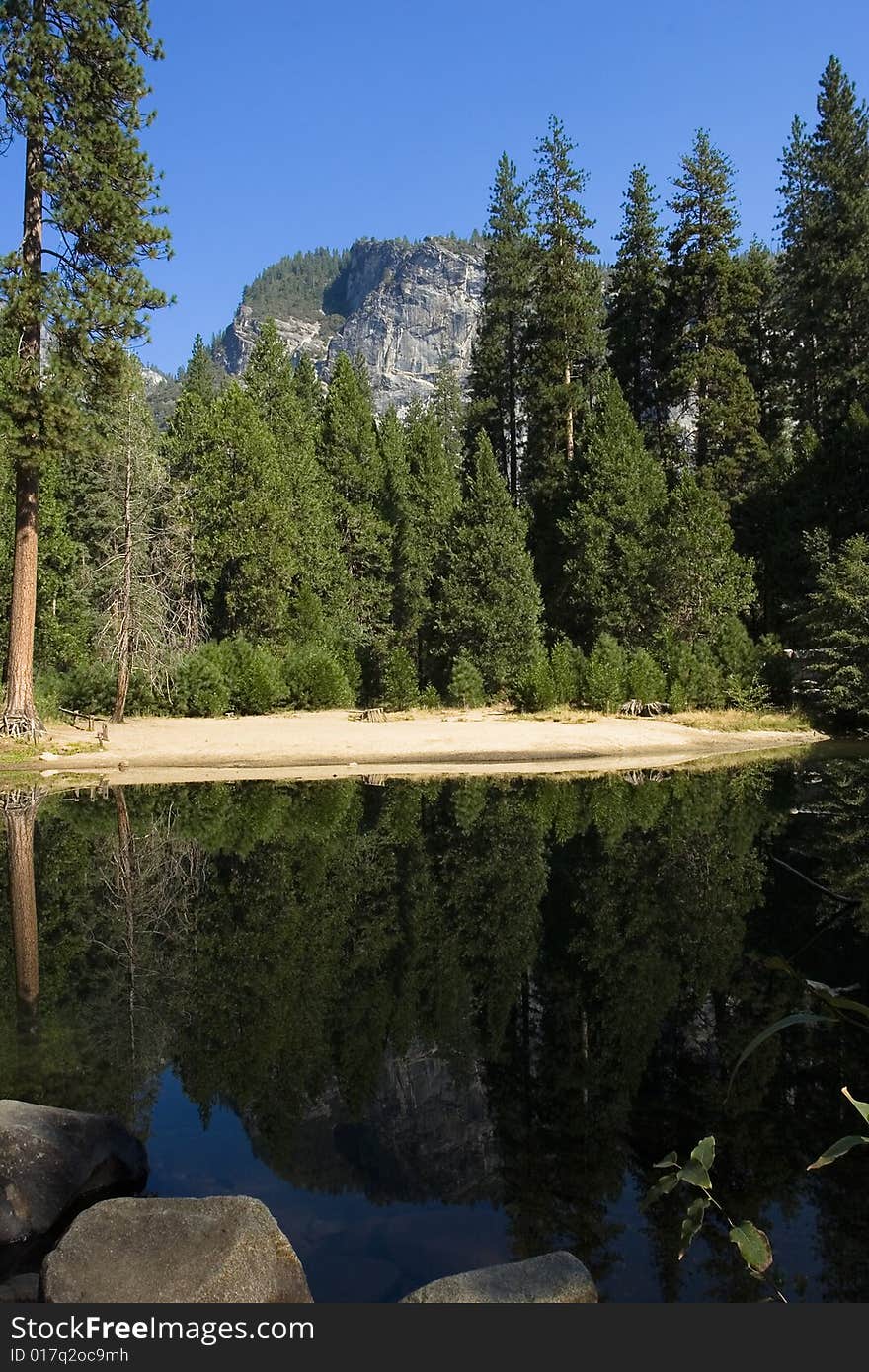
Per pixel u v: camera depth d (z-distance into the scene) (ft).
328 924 22.48
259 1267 8.93
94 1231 9.20
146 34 64.80
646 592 96.58
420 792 46.29
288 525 109.40
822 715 78.02
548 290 137.28
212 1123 12.45
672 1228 9.91
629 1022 15.56
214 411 110.32
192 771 55.72
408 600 131.34
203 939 21.40
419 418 216.95
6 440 60.64
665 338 130.72
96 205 62.34
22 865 30.14
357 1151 11.64
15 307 60.90
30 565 63.31
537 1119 12.30
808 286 125.49
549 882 26.02
